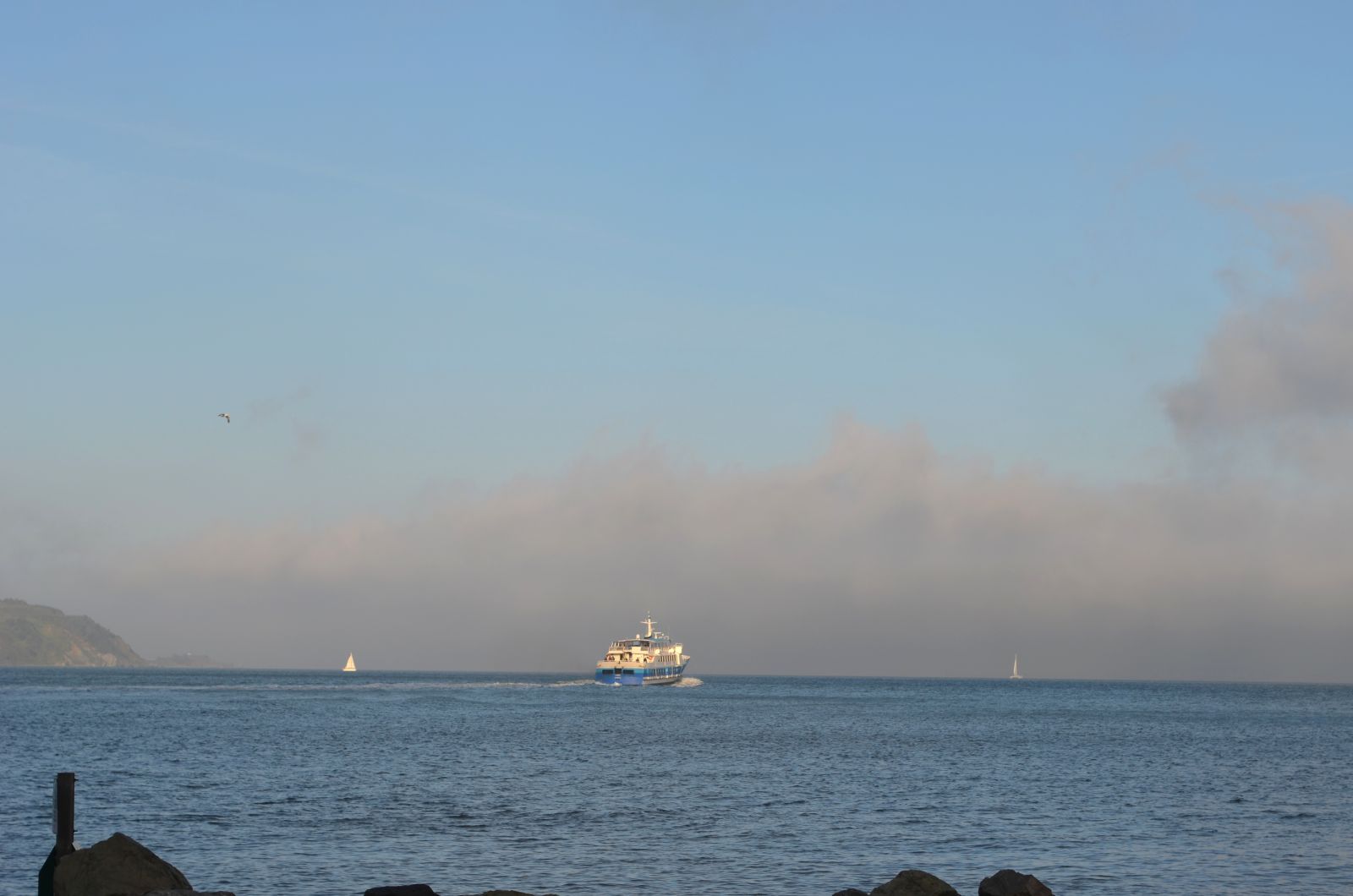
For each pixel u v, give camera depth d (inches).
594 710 7490.2
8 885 1793.8
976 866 2048.5
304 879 1855.3
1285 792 3144.7
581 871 1955.0
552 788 3009.4
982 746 4675.2
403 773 3307.1
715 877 1925.4
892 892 1462.8
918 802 2819.9
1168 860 2106.3
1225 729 6200.8
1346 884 1926.7
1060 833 2380.7
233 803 2647.6
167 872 1325.0
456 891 1790.1
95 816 2445.9
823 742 4736.7
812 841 2253.9
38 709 6889.8
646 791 2965.1
